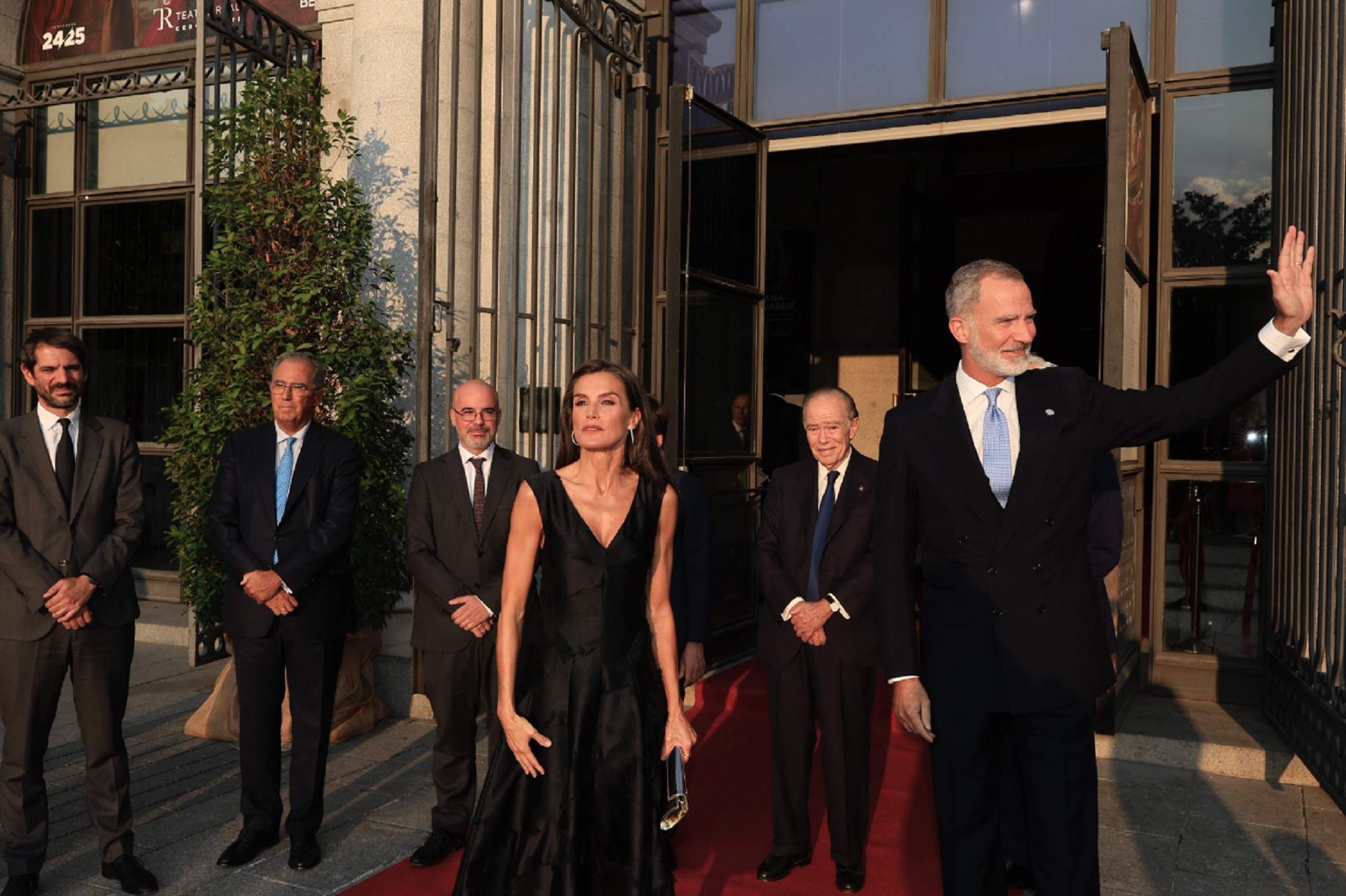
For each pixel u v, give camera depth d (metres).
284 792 4.37
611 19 6.08
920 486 2.58
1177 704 5.38
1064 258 8.91
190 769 4.64
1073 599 2.49
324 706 3.71
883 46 5.88
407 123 5.46
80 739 5.08
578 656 2.53
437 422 5.44
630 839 2.49
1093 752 2.53
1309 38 4.56
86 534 3.41
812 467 3.83
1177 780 4.59
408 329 5.45
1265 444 5.35
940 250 9.02
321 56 6.10
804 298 8.97
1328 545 4.11
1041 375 2.57
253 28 6.69
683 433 5.49
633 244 6.20
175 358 7.34
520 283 5.80
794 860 3.67
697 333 5.61
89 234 7.55
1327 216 4.23
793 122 6.06
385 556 5.15
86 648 3.36
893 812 4.23
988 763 2.53
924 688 2.61
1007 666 2.46
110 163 7.53
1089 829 2.49
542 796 2.49
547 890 2.45
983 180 8.82
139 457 3.59
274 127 5.14
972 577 2.52
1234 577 5.41
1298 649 4.52
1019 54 5.60
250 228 5.18
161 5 7.42
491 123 5.69
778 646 3.66
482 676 3.71
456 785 3.72
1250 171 5.35
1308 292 2.15
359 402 4.84
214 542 3.70
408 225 5.46
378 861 3.66
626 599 2.57
